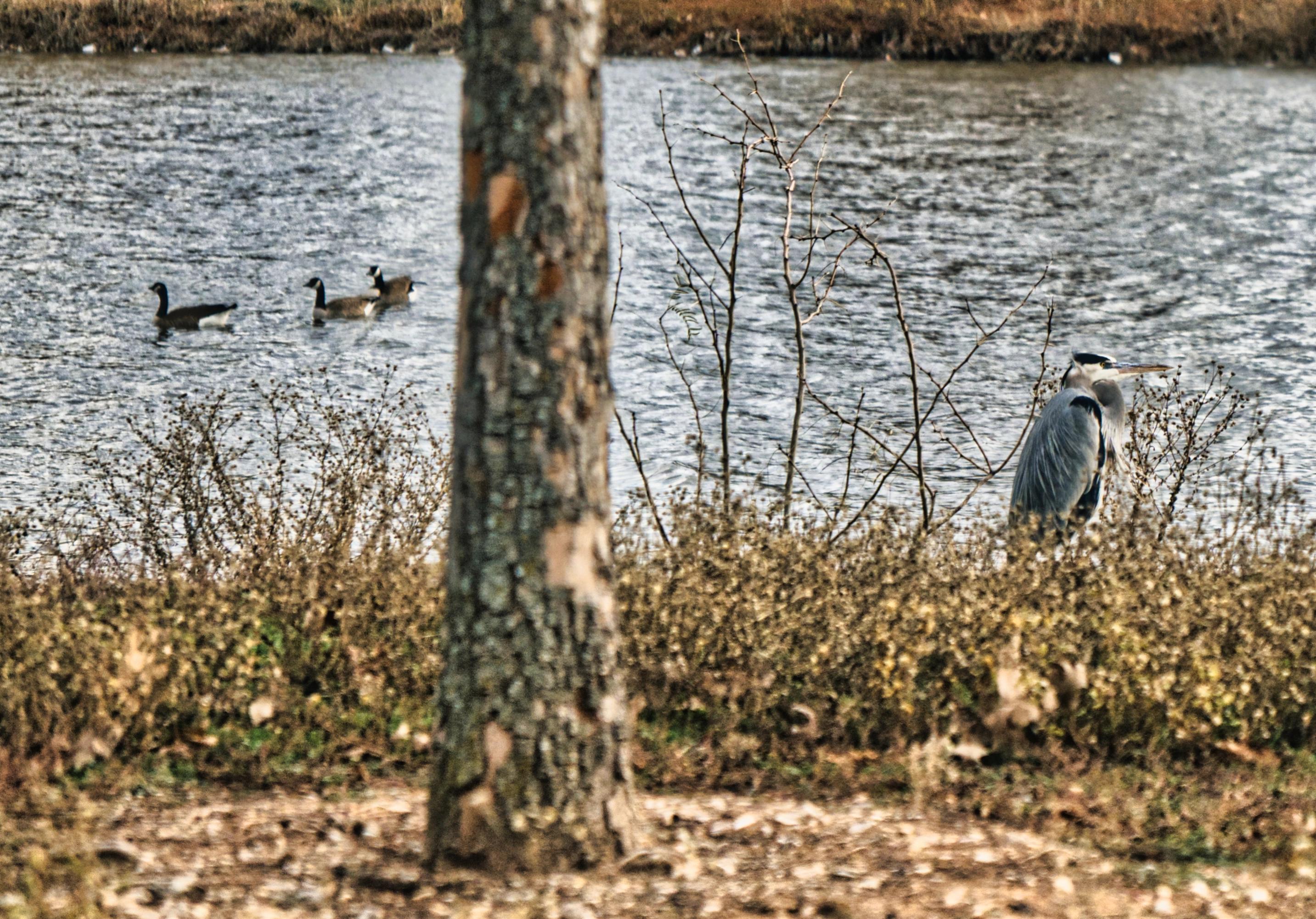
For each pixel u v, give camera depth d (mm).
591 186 7676
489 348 7637
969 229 41062
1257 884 8289
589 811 8016
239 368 28359
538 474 7688
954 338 30688
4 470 21422
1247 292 35188
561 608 7836
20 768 9445
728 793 9609
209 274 35188
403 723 10453
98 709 9820
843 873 8141
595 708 7980
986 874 8219
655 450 23406
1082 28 78688
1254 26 79188
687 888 7840
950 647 10648
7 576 13031
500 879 7887
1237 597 11641
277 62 70062
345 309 32219
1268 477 21328
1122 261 37938
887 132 55125
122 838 8516
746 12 77938
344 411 20484
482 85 7527
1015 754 10266
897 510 14180
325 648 11375
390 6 77625
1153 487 17406
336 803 9250
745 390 26875
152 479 17000
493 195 7543
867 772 9938
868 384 27375
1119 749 10352
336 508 15312
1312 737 10820
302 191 43969
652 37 75438
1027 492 15680
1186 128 58281
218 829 8703
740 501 12523
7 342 29219
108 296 33031
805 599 11180
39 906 7410
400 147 50625
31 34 71688
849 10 78375
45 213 40062
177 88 60969
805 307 32812
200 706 10297
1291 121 60469
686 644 10891
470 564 7820
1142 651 10594
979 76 71312
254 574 13125
